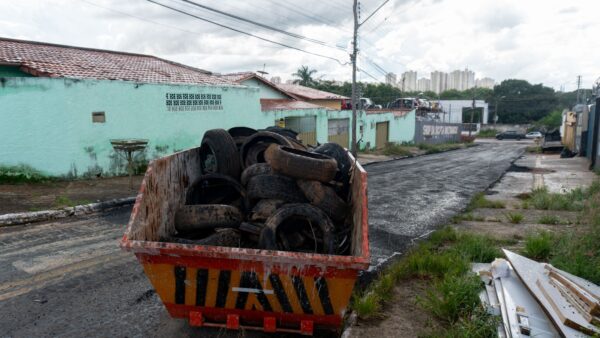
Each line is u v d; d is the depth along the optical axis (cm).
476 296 439
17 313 434
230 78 2334
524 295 441
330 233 378
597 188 1097
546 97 8194
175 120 1553
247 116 1886
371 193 1262
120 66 1612
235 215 416
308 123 2377
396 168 2097
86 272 546
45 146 1185
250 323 376
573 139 2788
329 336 404
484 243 635
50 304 456
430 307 446
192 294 357
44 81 1159
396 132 3775
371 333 404
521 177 1700
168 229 441
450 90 9669
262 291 346
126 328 410
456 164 2364
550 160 2439
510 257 521
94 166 1304
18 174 1145
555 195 1104
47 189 1090
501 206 1037
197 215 416
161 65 1936
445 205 1083
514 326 378
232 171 537
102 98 1303
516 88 8669
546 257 607
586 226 709
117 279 526
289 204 387
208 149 564
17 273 538
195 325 376
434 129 4747
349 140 2852
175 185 473
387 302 471
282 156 425
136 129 1418
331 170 425
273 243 367
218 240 386
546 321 391
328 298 343
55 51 1529
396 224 859
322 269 328
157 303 464
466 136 5631
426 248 639
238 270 339
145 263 346
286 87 3459
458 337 382
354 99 2202
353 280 330
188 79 1720
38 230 749
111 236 714
